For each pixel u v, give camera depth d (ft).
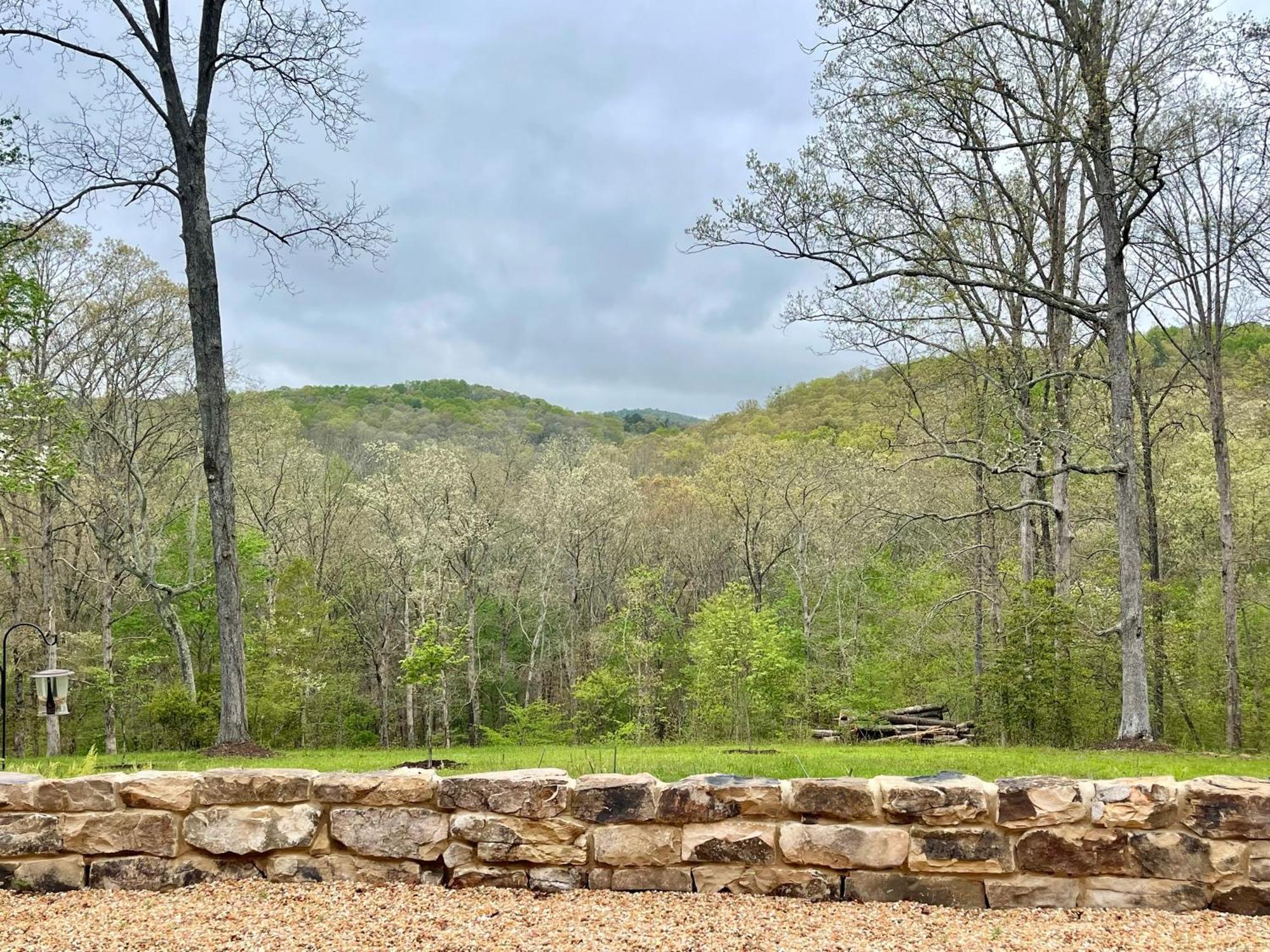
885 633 104.63
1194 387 76.84
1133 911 15.01
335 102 56.34
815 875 15.76
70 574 100.89
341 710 113.50
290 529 120.16
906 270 53.52
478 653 129.59
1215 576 84.58
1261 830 15.07
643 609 119.24
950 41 54.24
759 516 124.57
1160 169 53.16
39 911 15.65
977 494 83.46
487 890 16.20
